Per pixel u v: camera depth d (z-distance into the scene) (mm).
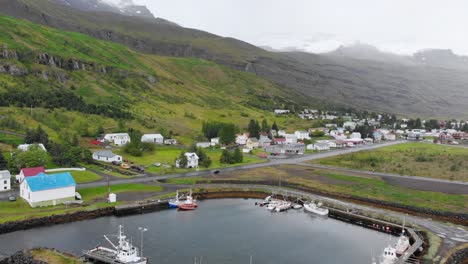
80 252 93688
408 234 112812
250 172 191625
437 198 148375
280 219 128250
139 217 124000
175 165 196500
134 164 190750
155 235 108062
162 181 164375
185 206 134750
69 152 173375
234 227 118062
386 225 119438
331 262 94625
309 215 134250
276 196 153125
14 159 154750
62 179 128500
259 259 94875
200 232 112062
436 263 89812
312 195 152125
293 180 176000
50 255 86688
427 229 114188
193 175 179375
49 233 105312
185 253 96375
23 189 126500
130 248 91562
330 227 121875
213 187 158750
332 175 187750
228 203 145125
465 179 181125
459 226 117938
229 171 192875
